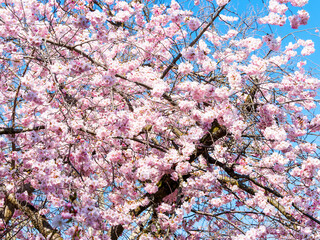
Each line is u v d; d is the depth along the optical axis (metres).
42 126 4.07
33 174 4.22
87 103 5.06
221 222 7.03
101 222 3.61
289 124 5.25
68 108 3.99
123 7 5.65
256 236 4.84
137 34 6.14
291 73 5.16
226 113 4.26
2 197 4.72
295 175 5.25
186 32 5.60
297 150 5.41
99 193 4.66
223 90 4.06
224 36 5.89
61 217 2.91
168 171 5.21
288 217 5.85
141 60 5.69
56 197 3.75
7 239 4.66
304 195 5.97
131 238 5.57
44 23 4.27
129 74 4.60
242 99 6.06
